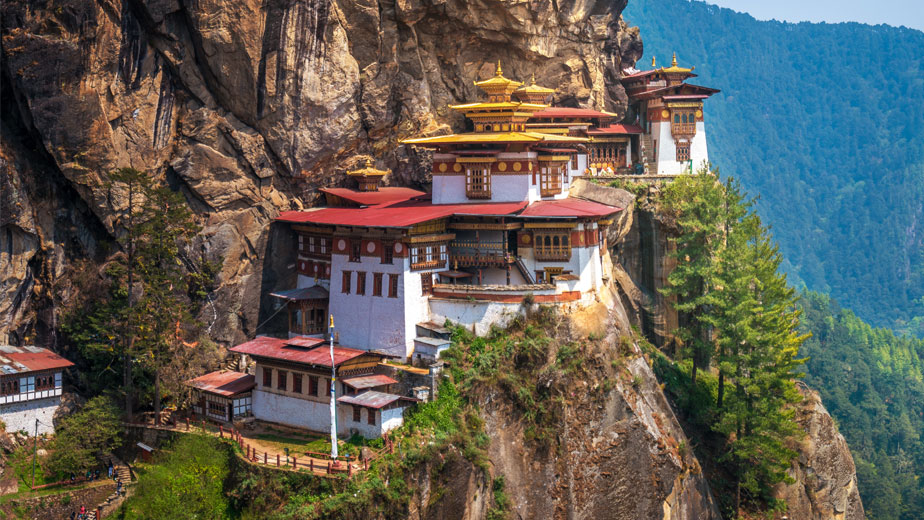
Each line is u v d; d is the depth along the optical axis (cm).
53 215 9369
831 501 11081
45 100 8975
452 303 9131
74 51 9012
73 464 8356
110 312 9206
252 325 10031
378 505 7594
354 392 8381
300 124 10062
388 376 8731
